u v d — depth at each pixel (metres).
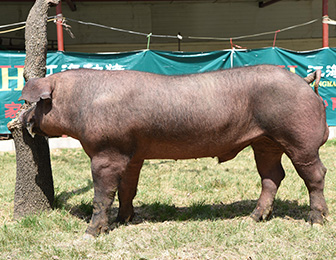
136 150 5.11
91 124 4.88
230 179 8.31
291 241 4.72
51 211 5.99
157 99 4.90
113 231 5.24
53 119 5.14
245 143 5.17
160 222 5.68
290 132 4.93
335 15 21.80
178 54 12.25
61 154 12.41
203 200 6.74
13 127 5.75
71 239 4.95
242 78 5.04
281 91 4.90
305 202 6.52
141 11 21.12
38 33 5.91
